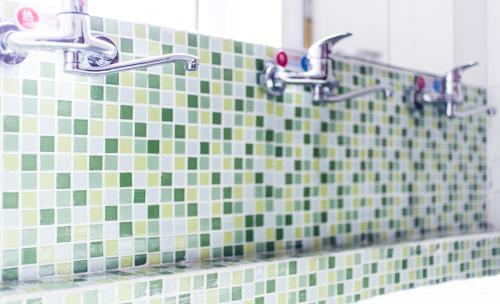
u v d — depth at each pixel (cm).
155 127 92
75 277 81
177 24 104
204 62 98
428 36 141
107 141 87
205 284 86
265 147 106
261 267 92
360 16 127
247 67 104
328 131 116
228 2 110
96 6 95
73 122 84
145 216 90
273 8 114
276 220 106
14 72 79
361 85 123
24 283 77
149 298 80
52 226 82
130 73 89
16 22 79
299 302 97
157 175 92
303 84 104
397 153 130
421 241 120
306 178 112
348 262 105
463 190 146
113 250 87
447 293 82
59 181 82
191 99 96
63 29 75
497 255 136
